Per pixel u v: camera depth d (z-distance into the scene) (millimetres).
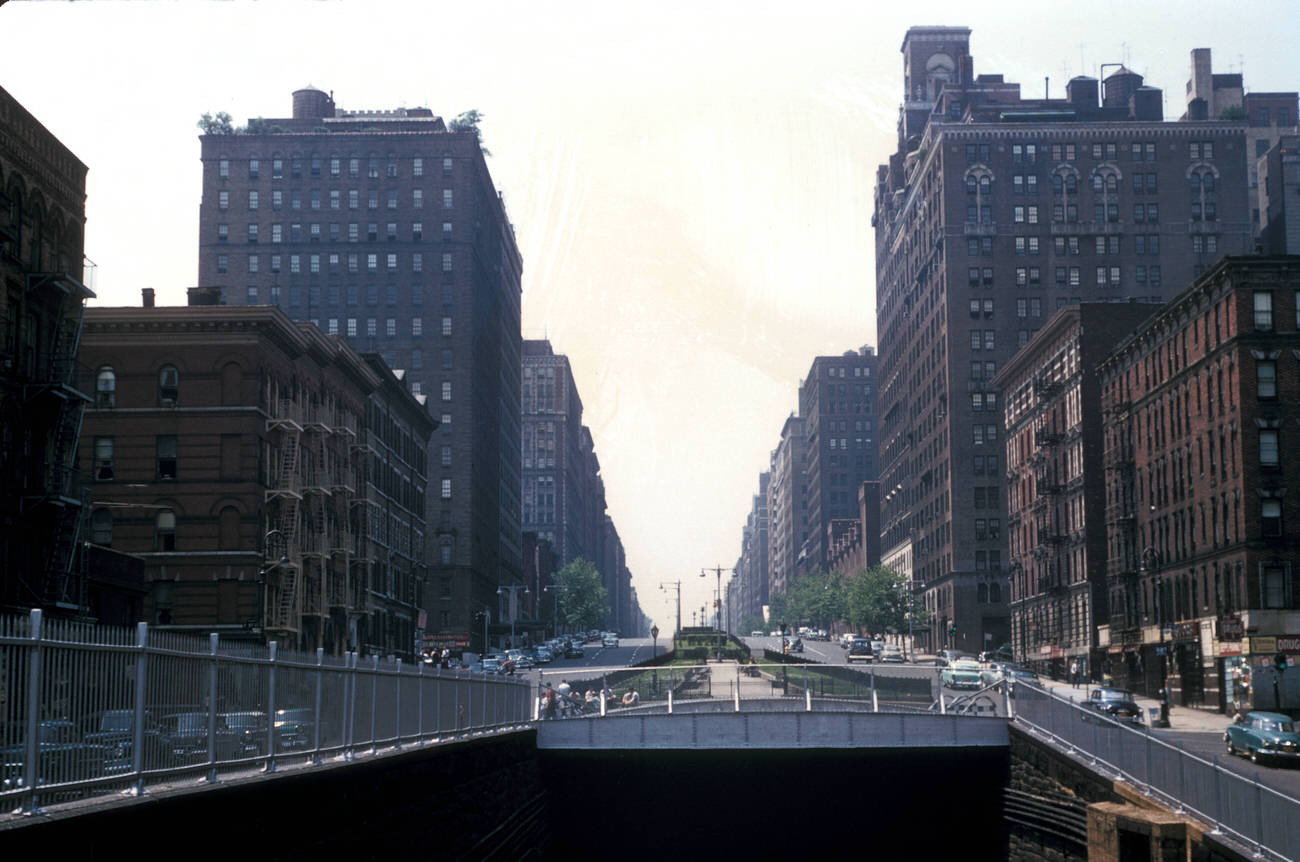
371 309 172000
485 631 176000
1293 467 80125
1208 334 86125
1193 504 88688
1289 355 80812
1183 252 168250
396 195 173500
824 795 51156
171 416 77750
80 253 59062
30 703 14609
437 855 30594
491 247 191375
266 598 78375
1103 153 169750
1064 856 40250
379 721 28781
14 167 53344
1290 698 78000
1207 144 169125
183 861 16688
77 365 57562
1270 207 161375
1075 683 104500
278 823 19875
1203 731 68625
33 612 14883
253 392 78000
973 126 171125
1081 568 117062
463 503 168500
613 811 51125
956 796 50062
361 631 103250
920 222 188000
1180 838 29781
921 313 188875
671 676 50312
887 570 181750
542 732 48094
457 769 33500
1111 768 37344
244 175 173875
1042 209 169625
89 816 14344
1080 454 117375
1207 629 85188
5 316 52750
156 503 77250
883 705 48594
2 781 14117
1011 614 143250
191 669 18828
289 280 172500
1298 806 24453
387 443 116938
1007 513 147500
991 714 47688
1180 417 91250
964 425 168000
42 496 53812
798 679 49562
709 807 51250
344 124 180375
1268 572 79625
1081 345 117125
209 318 77750
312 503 88125
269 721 21641
